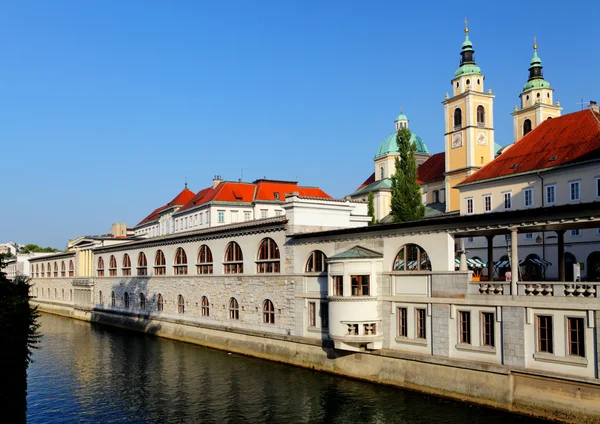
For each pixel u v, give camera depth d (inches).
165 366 1733.5
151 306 2571.4
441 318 1244.5
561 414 1027.9
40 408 1311.5
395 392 1295.5
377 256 1392.7
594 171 2001.7
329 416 1165.1
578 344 1018.1
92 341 2335.1
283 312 1721.2
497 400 1126.4
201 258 2217.0
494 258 2404.0
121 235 4288.9
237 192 3627.0
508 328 1115.3
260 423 1151.6
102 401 1358.3
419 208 2420.0
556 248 2151.8
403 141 2468.0
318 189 3885.3
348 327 1385.3
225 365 1702.8
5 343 1037.2
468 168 3036.4
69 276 3737.7
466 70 3120.1
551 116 3390.7
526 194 2268.7
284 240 1736.0
